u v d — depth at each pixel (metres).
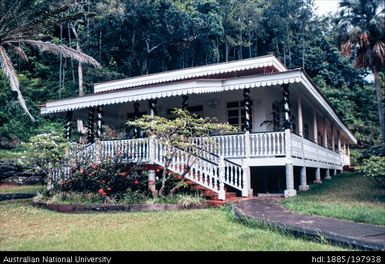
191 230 6.91
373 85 55.78
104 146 13.98
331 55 58.53
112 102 14.80
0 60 18.06
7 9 17.94
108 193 11.70
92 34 41.44
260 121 15.94
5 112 29.81
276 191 15.12
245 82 12.97
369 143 45.97
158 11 40.41
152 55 43.62
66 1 22.47
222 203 10.48
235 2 54.00
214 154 12.40
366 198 11.99
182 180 11.37
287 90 12.96
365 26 29.59
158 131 11.48
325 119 22.94
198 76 17.19
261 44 60.00
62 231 7.62
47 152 13.75
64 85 38.19
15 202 14.27
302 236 6.05
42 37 20.56
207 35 43.66
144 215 9.38
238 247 5.48
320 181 18.70
